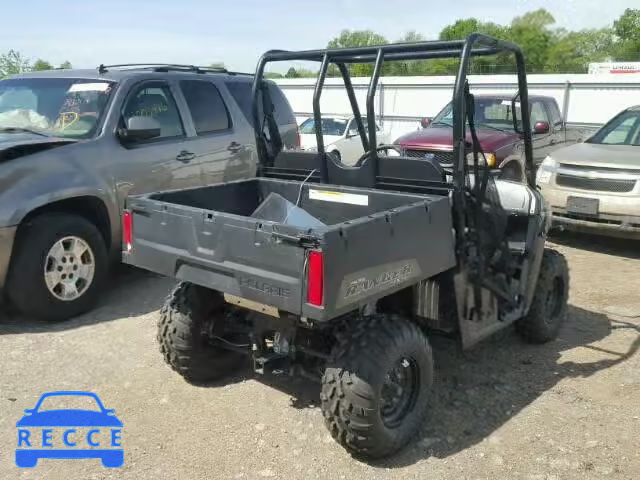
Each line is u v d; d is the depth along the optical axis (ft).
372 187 13.08
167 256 11.54
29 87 20.75
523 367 14.55
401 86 73.36
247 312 12.77
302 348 11.43
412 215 10.54
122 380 13.69
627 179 23.68
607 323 17.46
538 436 11.64
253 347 11.97
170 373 14.06
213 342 13.16
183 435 11.60
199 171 21.45
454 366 14.53
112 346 15.39
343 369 10.18
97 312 17.66
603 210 24.07
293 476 10.39
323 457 10.94
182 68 22.58
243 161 23.35
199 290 12.87
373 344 10.22
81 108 19.26
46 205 16.89
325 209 13.66
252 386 13.55
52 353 14.89
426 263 10.96
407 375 11.19
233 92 23.68
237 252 10.26
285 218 13.23
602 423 12.11
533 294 14.85
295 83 78.43
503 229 13.74
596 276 22.07
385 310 12.62
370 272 9.82
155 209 11.69
